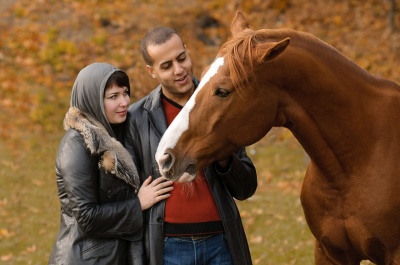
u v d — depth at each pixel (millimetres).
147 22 20641
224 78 4547
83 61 18422
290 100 4832
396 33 21703
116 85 5223
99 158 5152
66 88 17312
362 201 5031
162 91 5445
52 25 20000
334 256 5535
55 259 5230
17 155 14219
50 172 13320
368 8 23016
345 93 4887
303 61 4742
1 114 16094
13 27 19781
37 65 18172
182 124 4660
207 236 5348
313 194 5352
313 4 23219
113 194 5191
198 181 5324
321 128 4957
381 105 5020
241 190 5398
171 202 5285
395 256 5145
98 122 5230
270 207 12016
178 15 21297
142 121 5406
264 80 4660
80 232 5195
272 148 15617
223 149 4727
